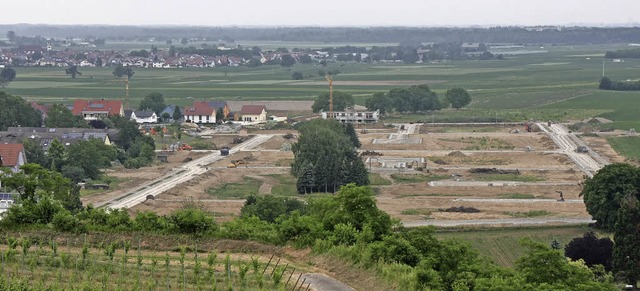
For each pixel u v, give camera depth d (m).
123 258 95.06
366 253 94.81
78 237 106.81
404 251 96.19
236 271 93.12
